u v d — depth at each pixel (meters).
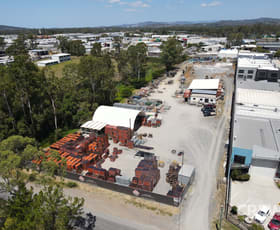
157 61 138.12
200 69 110.06
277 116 44.62
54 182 34.16
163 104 68.31
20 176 30.31
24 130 45.06
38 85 46.25
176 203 28.95
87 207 29.44
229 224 26.27
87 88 63.44
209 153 41.31
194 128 51.81
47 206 19.06
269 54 115.25
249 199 29.98
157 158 40.09
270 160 32.38
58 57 141.88
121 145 45.16
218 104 65.94
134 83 93.31
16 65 42.22
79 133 49.66
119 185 31.55
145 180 30.91
